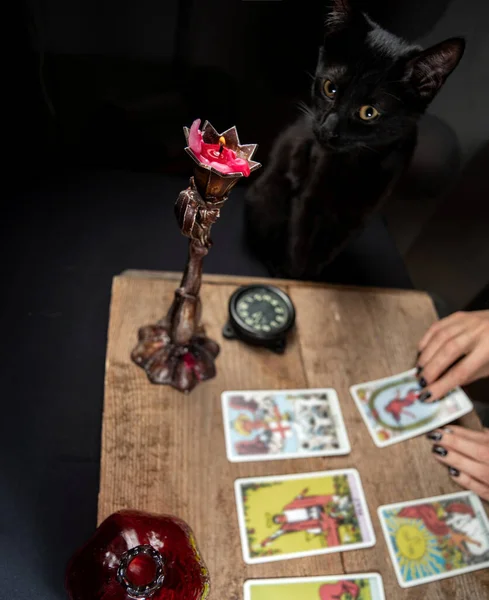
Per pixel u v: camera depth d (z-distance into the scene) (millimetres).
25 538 612
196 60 814
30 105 854
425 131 771
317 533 536
